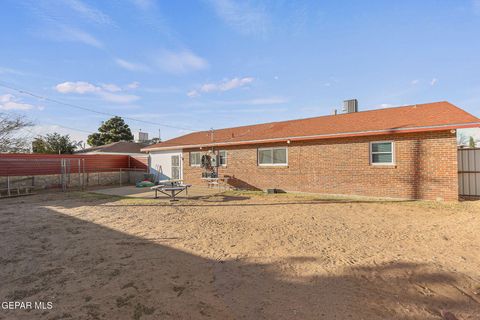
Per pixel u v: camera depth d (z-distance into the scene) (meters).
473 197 9.91
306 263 4.27
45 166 17.84
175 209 9.30
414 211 8.12
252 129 17.86
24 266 4.32
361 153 11.30
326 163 12.22
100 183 20.70
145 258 4.58
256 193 13.37
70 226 6.95
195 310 2.99
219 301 3.18
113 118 43.31
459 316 2.83
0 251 5.05
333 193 12.01
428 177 9.88
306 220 7.31
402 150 10.38
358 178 11.37
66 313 2.96
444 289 3.39
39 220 7.75
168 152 19.58
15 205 10.73
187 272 4.00
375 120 12.19
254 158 14.68
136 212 8.82
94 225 7.04
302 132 13.02
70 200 12.03
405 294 3.28
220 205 10.05
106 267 4.22
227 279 3.75
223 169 16.03
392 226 6.48
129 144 29.58
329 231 6.15
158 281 3.71
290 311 2.94
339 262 4.29
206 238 5.72
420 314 2.87
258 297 3.26
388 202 9.84
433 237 5.52
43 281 3.78
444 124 9.28
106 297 3.30
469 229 6.01
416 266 4.08
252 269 4.08
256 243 5.34
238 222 7.19
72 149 34.09
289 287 3.50
